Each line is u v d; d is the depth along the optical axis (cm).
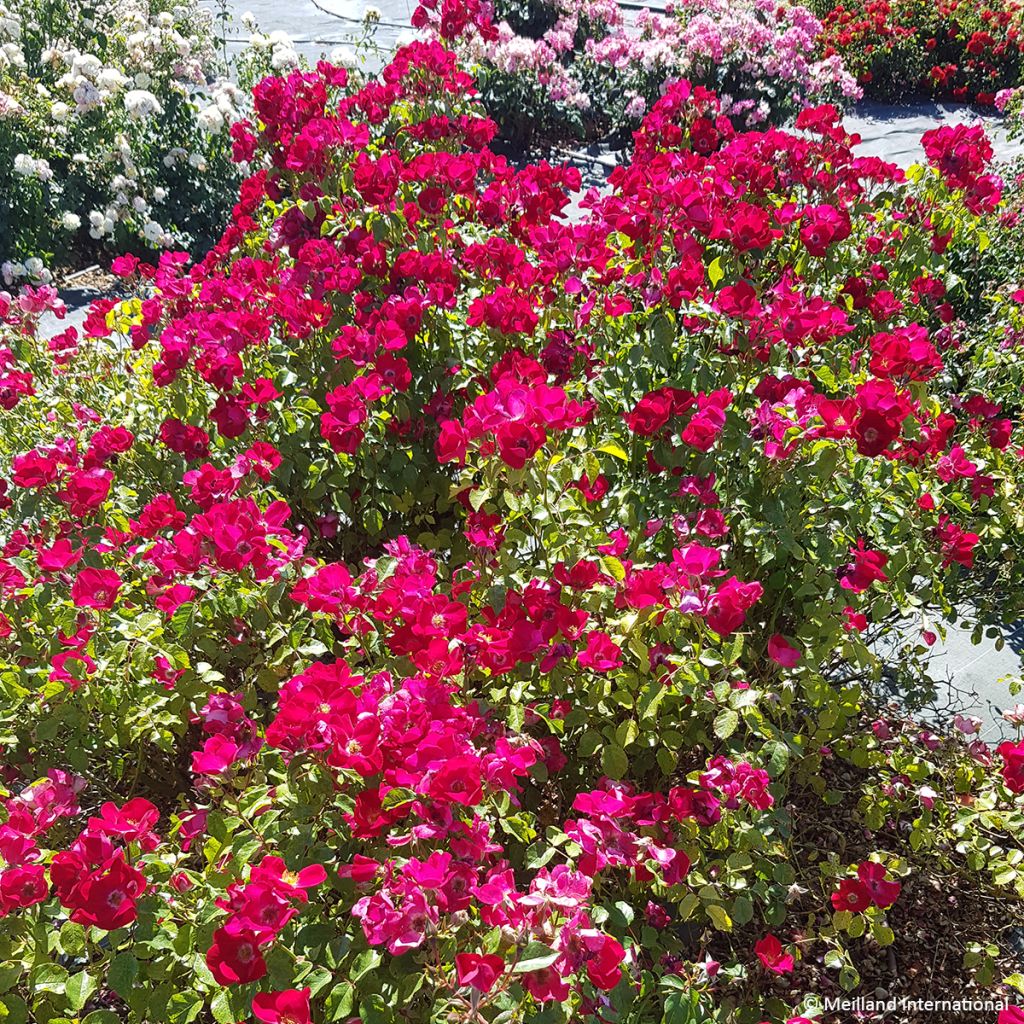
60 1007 169
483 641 202
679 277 285
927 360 267
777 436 243
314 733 174
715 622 205
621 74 961
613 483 274
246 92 816
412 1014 163
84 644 235
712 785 201
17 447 350
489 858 200
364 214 365
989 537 324
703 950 246
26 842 175
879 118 1099
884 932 215
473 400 327
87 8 895
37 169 659
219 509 226
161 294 395
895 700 333
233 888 152
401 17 1287
